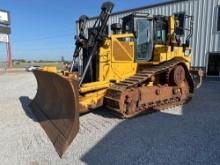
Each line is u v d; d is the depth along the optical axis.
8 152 3.64
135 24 5.96
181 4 13.15
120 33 5.95
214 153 3.49
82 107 4.90
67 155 3.49
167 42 6.61
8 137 4.27
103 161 3.29
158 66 6.25
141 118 5.34
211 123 4.91
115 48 5.58
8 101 7.59
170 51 6.42
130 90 5.25
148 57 6.29
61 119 4.23
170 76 6.40
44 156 3.48
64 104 4.18
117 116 5.36
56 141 3.87
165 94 6.12
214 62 12.41
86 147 3.76
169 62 6.34
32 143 3.97
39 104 5.89
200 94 8.43
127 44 5.81
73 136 3.61
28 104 7.02
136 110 5.43
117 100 4.99
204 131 4.42
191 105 6.64
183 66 6.64
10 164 3.27
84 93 4.97
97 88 5.14
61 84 4.17
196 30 12.70
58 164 3.23
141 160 3.30
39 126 4.88
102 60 5.39
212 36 12.23
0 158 3.45
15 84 12.78
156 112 5.86
